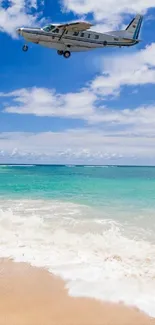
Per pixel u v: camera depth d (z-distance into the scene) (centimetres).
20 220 1035
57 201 1466
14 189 1966
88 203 1414
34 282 574
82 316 462
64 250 751
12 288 552
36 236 866
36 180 2781
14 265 655
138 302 501
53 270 627
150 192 1839
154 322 448
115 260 681
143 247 768
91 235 870
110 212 1197
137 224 1004
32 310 479
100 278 585
